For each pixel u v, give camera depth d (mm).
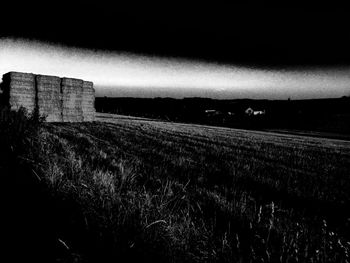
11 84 18891
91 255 2479
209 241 3172
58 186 3943
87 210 3260
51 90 20984
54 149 7250
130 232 2770
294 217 4625
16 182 4176
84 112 25094
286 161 11828
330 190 6828
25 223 2971
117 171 6469
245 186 6629
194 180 6711
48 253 2453
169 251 2619
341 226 4359
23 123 8242
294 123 72000
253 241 3387
